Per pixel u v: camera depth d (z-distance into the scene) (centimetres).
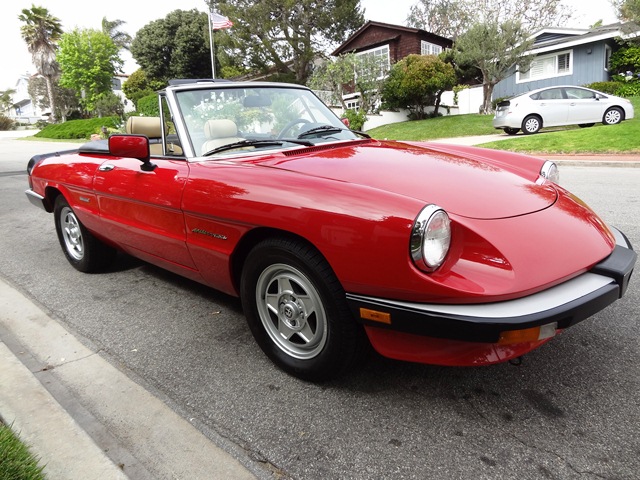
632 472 185
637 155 1087
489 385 243
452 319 191
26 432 215
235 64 3347
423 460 195
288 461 198
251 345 294
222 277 276
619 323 301
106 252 422
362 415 224
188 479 190
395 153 290
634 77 2248
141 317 340
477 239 204
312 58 3228
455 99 2700
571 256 214
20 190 970
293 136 333
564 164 1073
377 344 218
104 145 395
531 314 189
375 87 2323
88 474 191
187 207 271
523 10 3325
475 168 271
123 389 253
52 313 352
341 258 208
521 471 188
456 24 4272
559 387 239
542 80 2542
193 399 242
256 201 235
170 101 312
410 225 193
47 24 4716
